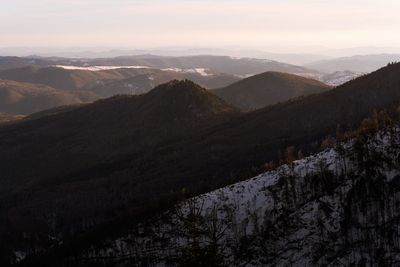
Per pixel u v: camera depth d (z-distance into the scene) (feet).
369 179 317.01
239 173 489.67
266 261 296.71
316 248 296.10
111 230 380.58
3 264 436.76
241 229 318.45
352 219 303.48
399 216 294.66
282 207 328.70
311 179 340.18
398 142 338.95
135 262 327.47
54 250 406.62
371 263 278.05
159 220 355.97
